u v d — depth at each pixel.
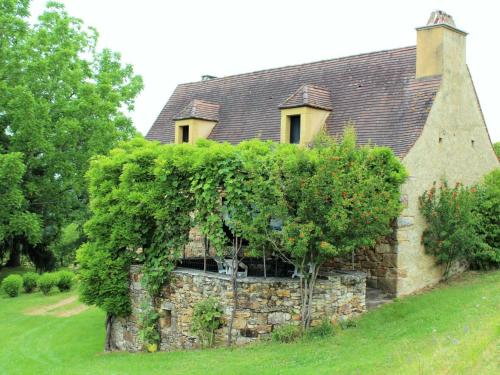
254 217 13.87
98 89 30.91
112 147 29.95
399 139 16.80
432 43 17.70
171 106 26.50
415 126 16.89
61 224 33.06
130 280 16.84
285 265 16.27
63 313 22.92
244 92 23.53
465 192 17.17
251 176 13.59
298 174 12.81
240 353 12.88
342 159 12.95
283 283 13.95
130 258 16.75
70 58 30.59
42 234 31.30
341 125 18.44
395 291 16.30
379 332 13.38
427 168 17.25
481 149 20.09
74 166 29.39
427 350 10.85
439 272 17.98
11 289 27.45
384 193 13.50
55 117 29.84
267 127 20.72
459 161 18.80
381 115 17.86
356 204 12.50
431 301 15.50
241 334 13.98
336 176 12.45
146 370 12.68
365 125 17.89
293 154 13.51
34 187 28.75
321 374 10.46
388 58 19.48
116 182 16.91
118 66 34.91
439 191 17.75
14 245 33.34
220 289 14.34
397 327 13.58
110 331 17.31
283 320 13.94
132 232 16.42
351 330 13.84
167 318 15.86
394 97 18.12
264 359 11.99
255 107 22.19
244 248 15.20
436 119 17.50
